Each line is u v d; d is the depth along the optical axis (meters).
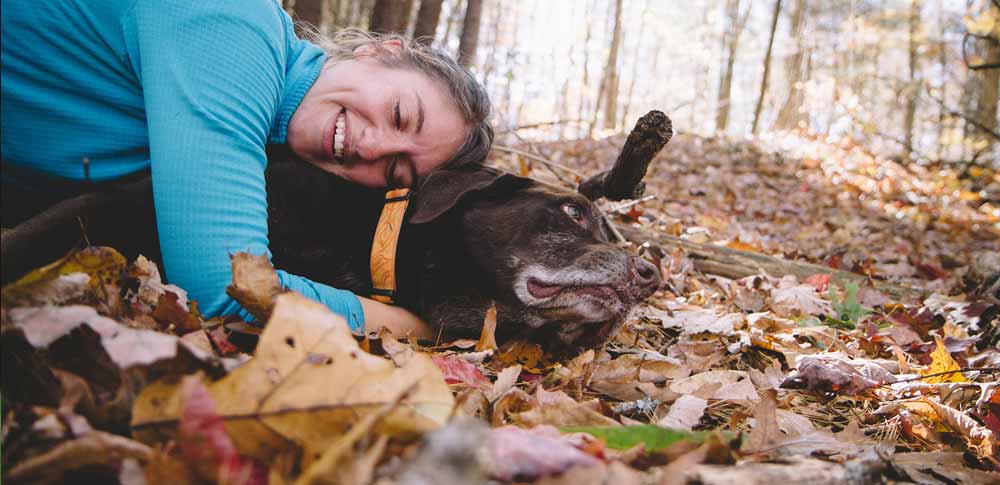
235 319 0.52
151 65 0.55
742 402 0.61
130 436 0.32
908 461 0.49
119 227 0.61
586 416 0.43
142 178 0.62
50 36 0.55
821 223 2.85
